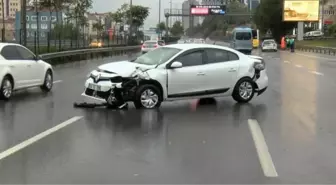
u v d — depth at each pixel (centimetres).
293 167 674
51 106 1226
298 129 942
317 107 1235
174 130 923
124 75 1149
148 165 679
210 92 1252
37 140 824
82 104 1216
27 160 697
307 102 1327
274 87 1711
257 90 1344
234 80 1288
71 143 805
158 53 1255
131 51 5431
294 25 8512
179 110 1168
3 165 671
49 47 3105
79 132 895
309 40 8238
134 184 594
